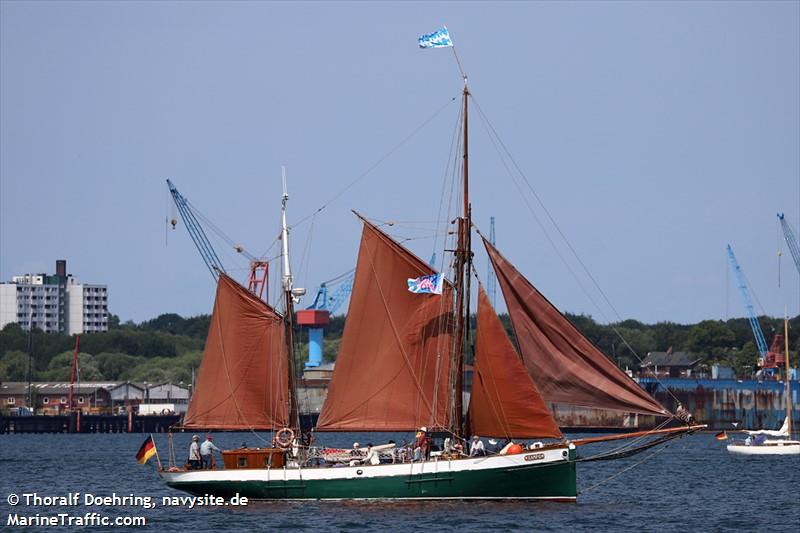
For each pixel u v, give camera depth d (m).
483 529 193.38
